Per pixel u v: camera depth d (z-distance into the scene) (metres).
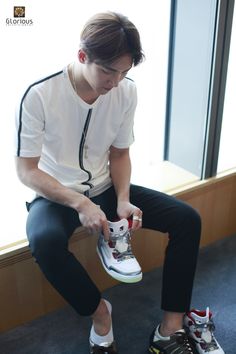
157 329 1.29
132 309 1.50
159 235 1.67
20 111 1.11
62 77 1.13
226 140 1.89
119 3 1.49
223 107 1.71
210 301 1.54
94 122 1.21
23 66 1.37
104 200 1.32
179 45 1.73
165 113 1.89
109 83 1.04
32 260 1.35
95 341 1.20
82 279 1.08
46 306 1.47
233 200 1.90
